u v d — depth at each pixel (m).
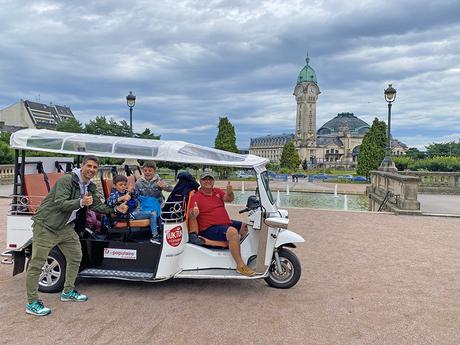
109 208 5.76
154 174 6.89
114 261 6.04
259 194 6.05
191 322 4.88
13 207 6.08
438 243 9.88
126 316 5.01
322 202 26.45
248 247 6.19
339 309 5.43
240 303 5.55
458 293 6.19
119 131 51.97
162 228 5.79
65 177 5.12
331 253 8.73
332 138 184.50
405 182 15.28
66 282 5.45
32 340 4.32
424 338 4.61
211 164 6.08
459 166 41.09
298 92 178.12
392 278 6.93
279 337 4.53
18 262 6.05
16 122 79.12
